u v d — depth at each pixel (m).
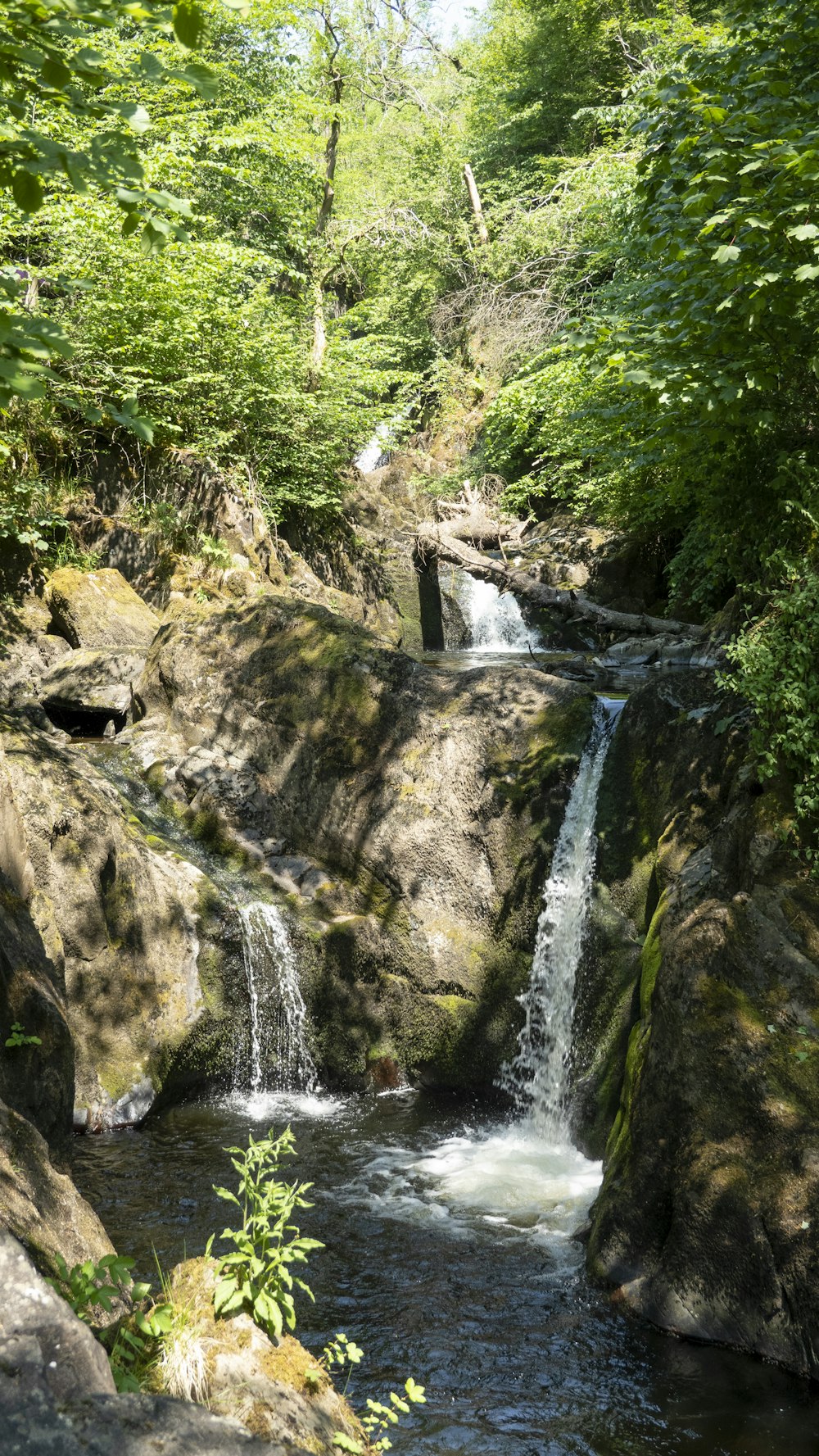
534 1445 4.57
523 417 18.22
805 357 6.79
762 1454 4.52
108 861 8.30
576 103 27.55
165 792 9.74
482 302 25.17
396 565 20.53
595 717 8.79
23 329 2.80
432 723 9.17
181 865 8.96
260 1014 8.80
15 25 2.86
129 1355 3.01
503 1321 5.50
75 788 8.44
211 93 2.93
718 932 5.93
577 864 8.36
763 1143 5.36
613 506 16.92
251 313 17.42
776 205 5.67
